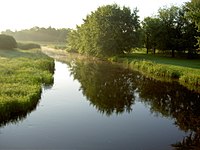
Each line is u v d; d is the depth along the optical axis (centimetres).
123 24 6800
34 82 2747
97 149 1544
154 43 7712
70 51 9988
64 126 1894
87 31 7762
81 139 1680
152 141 1692
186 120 2138
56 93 2833
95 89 3198
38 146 1550
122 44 6750
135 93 3052
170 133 1841
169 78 4059
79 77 4031
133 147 1591
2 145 1544
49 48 12550
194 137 1772
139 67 5172
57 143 1603
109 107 2464
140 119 2138
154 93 3069
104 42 6750
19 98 2114
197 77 3575
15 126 1850
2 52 5934
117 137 1738
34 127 1847
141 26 7244
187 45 6781
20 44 8625
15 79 2728
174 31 7225
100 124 1977
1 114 1905
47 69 3994
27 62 4009
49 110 2241
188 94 3038
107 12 6938
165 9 7356
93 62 6419
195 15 4388
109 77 4112
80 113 2222
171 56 7369
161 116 2227
